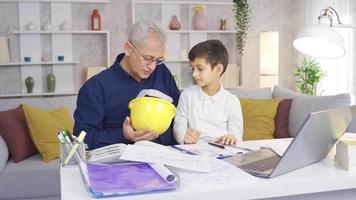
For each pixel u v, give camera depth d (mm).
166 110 1388
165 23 4688
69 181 1098
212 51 1958
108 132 1649
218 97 2045
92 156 1266
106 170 1115
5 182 2633
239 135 2045
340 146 1254
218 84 2070
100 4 4469
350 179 1135
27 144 2891
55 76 4355
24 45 4242
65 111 3148
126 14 4562
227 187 1032
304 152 1175
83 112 1709
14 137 2811
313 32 1379
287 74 5219
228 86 4699
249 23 5012
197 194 996
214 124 2025
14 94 4160
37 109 2998
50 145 2867
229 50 4938
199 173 1143
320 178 1119
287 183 1075
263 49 4633
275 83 4613
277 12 5098
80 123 1674
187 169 1139
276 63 4605
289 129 3432
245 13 4715
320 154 1284
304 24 4863
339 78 4484
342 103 3139
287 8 5125
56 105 3242
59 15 4309
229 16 4910
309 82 4586
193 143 1655
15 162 2793
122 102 1777
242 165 1235
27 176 2664
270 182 1080
